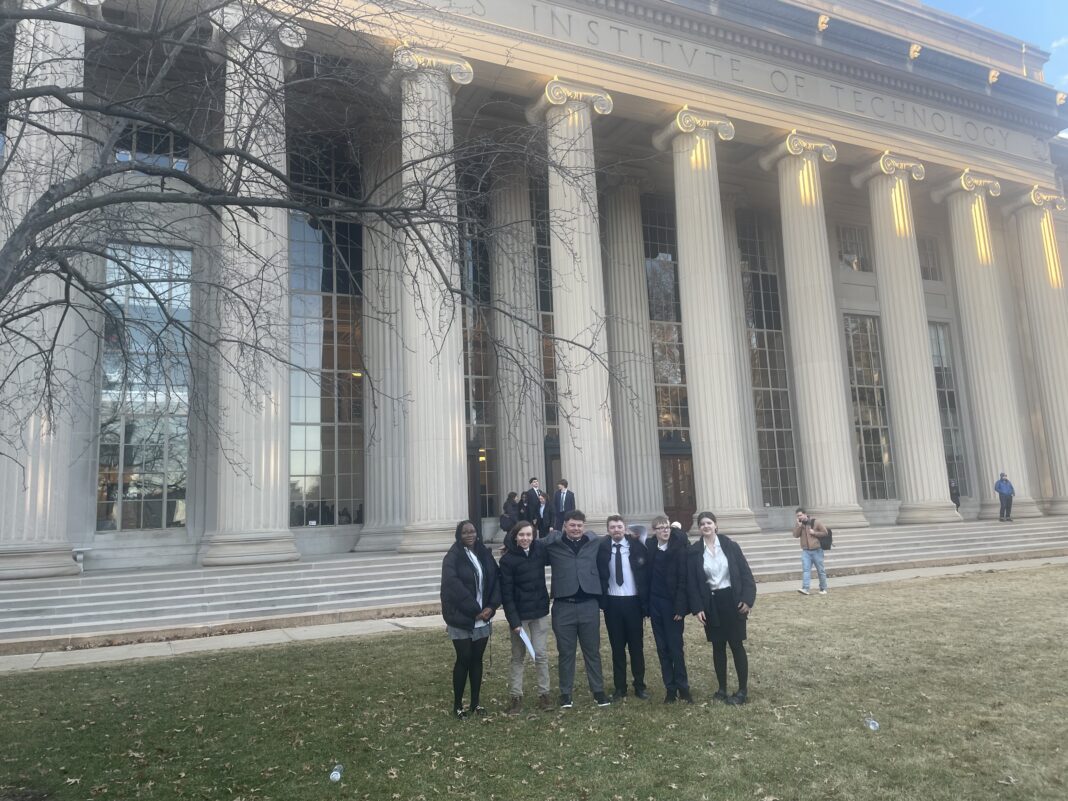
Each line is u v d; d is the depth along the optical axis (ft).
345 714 25.99
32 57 33.45
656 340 97.09
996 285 100.07
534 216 85.35
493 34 72.18
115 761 21.77
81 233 30.99
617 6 79.51
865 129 92.94
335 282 79.51
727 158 98.89
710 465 76.28
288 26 33.35
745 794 18.30
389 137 48.26
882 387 109.81
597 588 26.48
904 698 26.17
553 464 85.30
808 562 53.42
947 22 108.47
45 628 44.19
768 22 86.94
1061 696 26.00
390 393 74.64
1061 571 61.21
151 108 35.06
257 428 58.80
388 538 73.10
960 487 111.75
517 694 25.71
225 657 36.55
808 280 85.87
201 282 33.19
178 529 68.08
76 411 56.85
